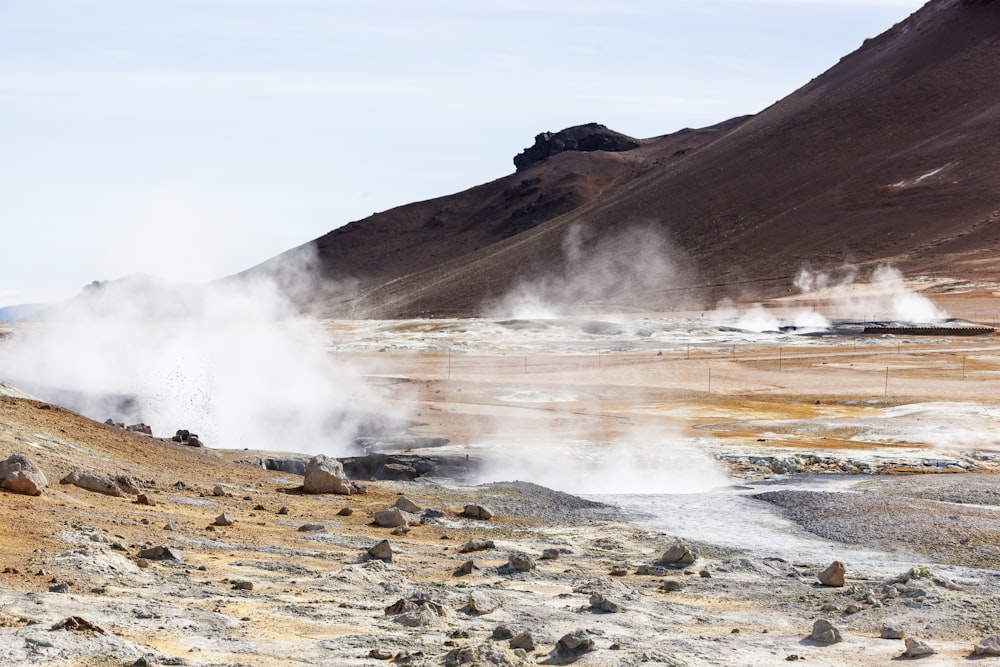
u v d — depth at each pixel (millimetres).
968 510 27750
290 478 32375
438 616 15000
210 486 27984
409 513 26719
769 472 40906
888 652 14742
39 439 27297
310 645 12789
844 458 41906
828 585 19625
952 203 197375
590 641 13633
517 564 19938
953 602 17859
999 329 103500
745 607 17719
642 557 22609
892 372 75562
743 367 80625
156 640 12336
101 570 15625
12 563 15438
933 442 47000
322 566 18859
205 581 16406
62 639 11383
